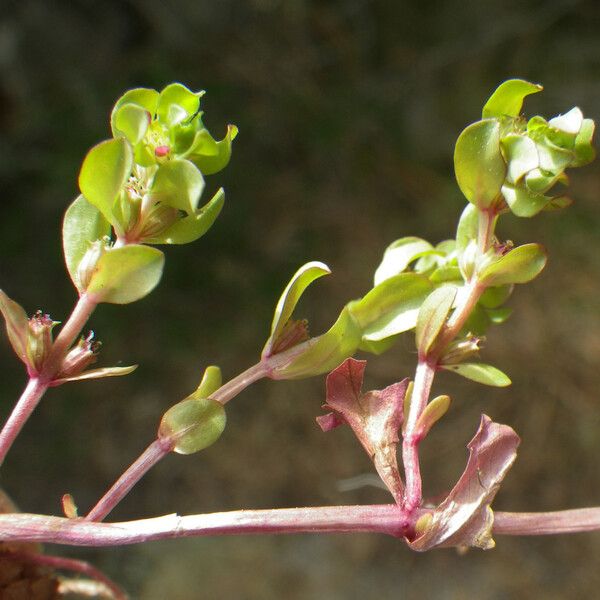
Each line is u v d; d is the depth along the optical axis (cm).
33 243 42
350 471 41
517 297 42
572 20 46
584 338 41
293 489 41
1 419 39
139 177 8
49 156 42
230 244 43
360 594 38
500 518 8
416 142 45
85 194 8
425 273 10
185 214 9
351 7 46
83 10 43
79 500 40
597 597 38
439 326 9
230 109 44
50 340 8
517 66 46
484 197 9
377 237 44
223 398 8
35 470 40
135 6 44
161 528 8
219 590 38
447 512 8
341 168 45
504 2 46
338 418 8
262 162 44
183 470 41
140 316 42
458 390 41
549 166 9
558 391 41
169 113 8
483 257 9
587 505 40
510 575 38
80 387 41
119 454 41
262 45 45
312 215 44
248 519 8
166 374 42
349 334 9
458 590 38
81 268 8
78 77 43
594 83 45
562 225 43
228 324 42
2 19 42
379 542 39
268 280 42
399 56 46
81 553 38
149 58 44
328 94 45
